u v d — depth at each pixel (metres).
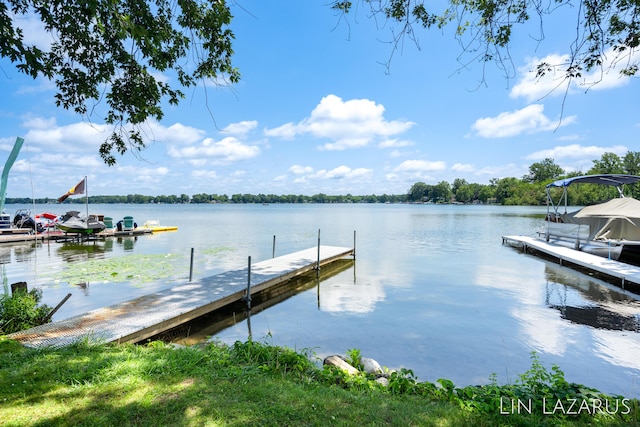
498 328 6.44
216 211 76.50
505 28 4.07
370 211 71.88
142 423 2.68
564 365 5.00
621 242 11.74
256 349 4.31
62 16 4.45
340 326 6.61
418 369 4.90
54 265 12.35
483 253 15.59
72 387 3.21
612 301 8.14
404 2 4.12
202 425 2.67
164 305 6.68
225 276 9.34
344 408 3.02
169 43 5.40
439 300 8.30
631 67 4.12
